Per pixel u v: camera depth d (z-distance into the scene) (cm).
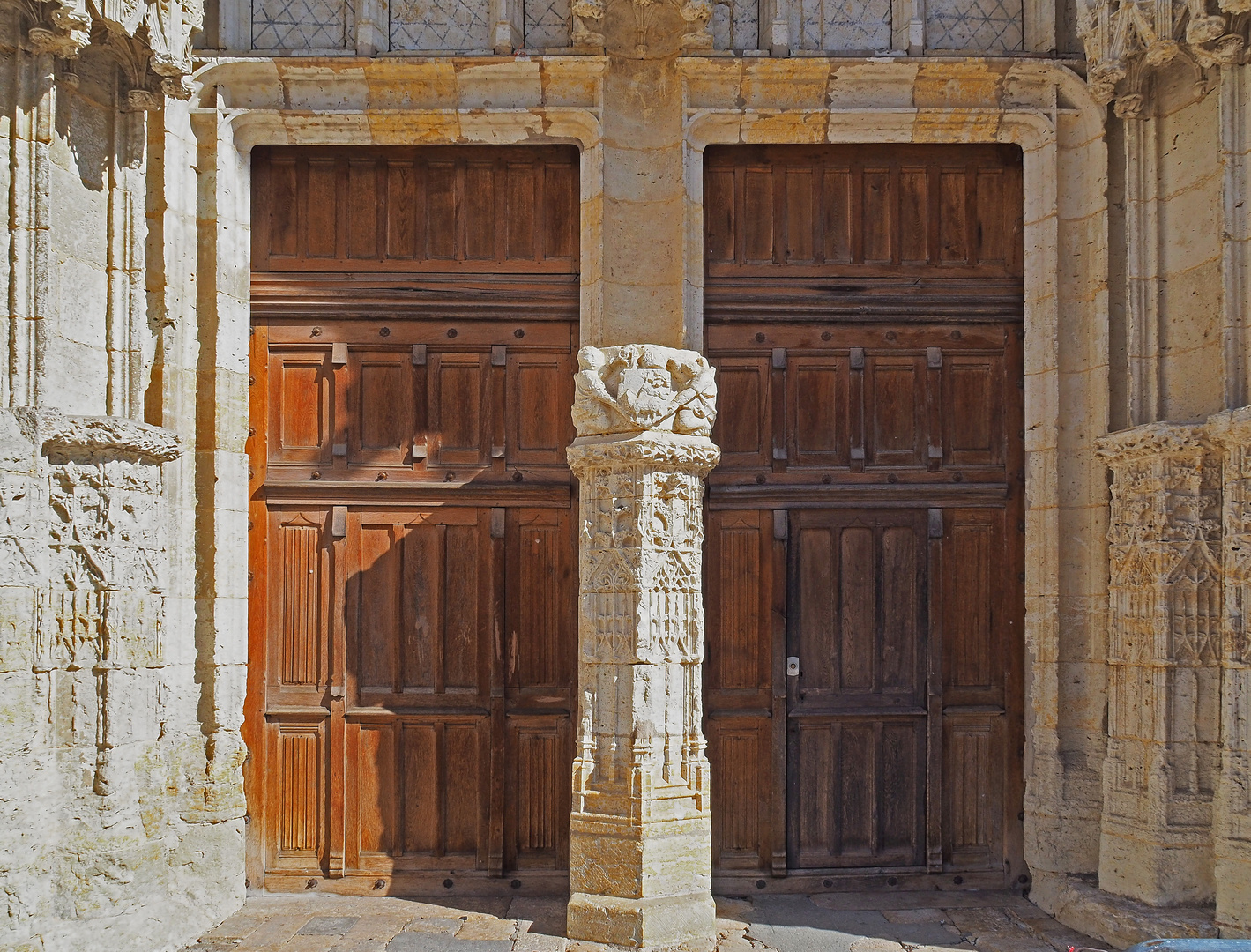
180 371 500
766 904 527
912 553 559
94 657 437
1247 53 455
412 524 553
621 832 474
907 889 547
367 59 520
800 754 552
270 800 543
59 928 412
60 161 444
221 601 513
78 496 431
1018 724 552
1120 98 505
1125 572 495
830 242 561
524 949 461
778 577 552
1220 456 471
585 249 532
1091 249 532
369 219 558
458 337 558
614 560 487
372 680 550
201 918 481
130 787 448
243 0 539
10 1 419
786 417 559
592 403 494
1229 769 443
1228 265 458
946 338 562
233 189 532
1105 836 494
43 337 423
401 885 540
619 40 533
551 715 548
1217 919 442
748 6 545
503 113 530
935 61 523
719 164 561
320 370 557
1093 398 529
